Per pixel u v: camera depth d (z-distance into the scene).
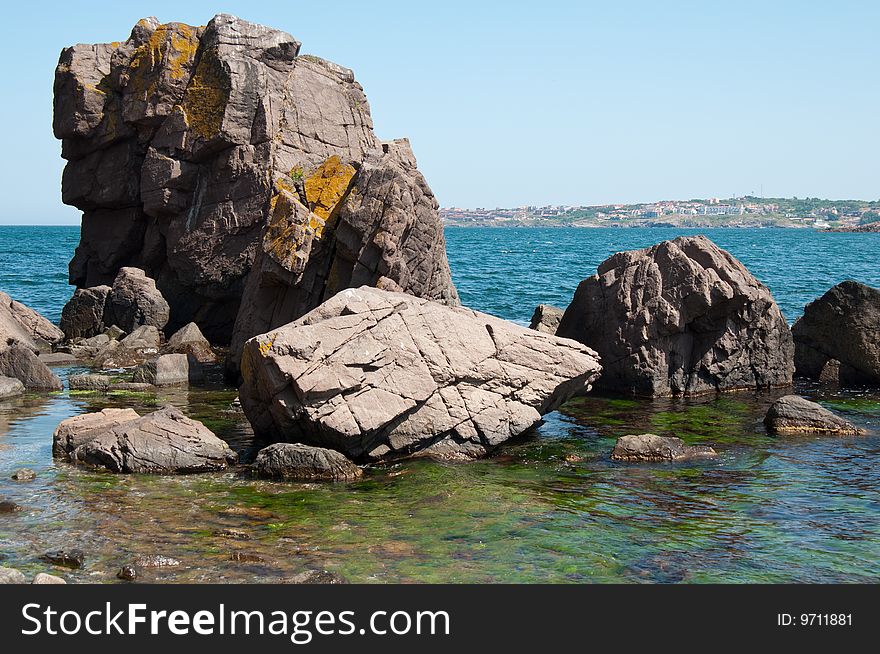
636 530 14.46
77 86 36.31
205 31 34.94
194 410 22.86
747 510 15.52
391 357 18.66
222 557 13.00
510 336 20.20
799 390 26.94
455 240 182.50
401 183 26.83
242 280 33.81
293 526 14.41
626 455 18.92
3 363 25.77
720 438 20.83
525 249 132.50
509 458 19.00
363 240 26.66
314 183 28.78
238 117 33.47
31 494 15.79
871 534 14.34
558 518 15.01
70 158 38.16
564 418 23.00
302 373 17.80
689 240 27.38
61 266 80.50
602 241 181.38
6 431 20.44
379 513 15.16
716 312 26.33
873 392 26.58
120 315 34.06
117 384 26.14
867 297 28.00
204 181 34.25
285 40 35.28
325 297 27.28
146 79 35.16
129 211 37.12
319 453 17.27
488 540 13.95
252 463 17.67
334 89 36.97
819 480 17.36
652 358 25.86
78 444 18.36
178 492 16.14
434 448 18.88
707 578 12.63
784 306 47.00
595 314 27.34
